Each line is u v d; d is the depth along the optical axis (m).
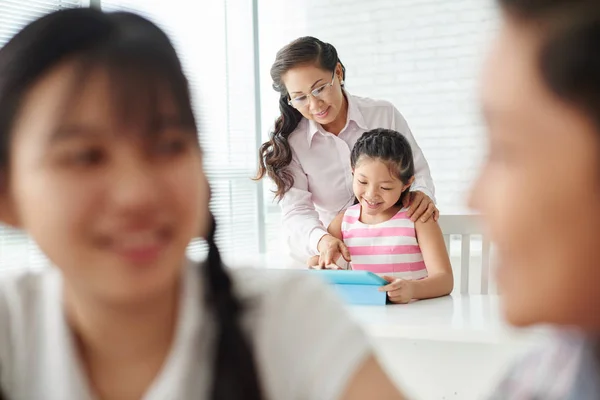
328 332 0.49
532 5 0.30
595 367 0.42
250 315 0.49
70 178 0.37
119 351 0.46
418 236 1.68
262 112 4.14
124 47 0.39
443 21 3.74
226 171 3.86
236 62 3.95
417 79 3.82
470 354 1.08
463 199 0.35
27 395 0.50
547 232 0.30
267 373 0.48
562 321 0.32
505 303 0.33
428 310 1.27
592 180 0.29
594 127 0.28
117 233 0.37
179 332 0.46
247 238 4.03
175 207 0.39
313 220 1.93
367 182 1.70
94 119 0.37
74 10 0.41
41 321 0.48
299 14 4.07
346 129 2.01
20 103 0.39
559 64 0.28
